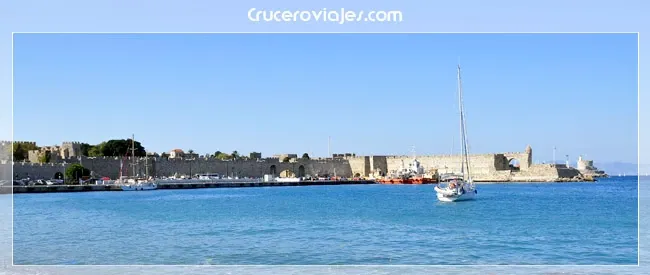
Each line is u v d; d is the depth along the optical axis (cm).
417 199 9819
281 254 3681
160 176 16475
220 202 9344
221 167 17812
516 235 4578
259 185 16888
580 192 11775
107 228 5150
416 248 3947
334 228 5106
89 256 3603
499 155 18025
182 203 9050
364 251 3794
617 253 3694
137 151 17788
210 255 3647
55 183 13512
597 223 5325
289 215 6494
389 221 5722
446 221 5725
